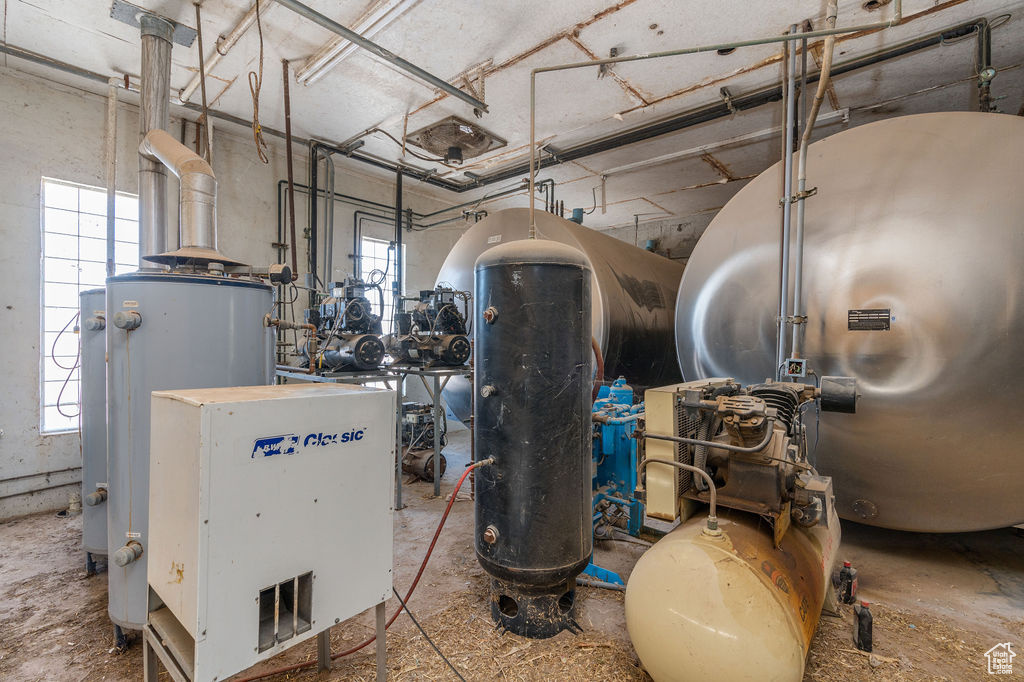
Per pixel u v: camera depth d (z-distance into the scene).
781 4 2.38
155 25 2.53
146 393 1.65
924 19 2.45
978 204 1.90
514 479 1.70
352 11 2.48
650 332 4.06
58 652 1.73
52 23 2.60
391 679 1.56
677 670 1.28
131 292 1.65
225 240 3.97
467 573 2.30
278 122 3.77
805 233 2.27
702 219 6.20
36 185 3.10
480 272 1.82
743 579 1.31
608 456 2.53
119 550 1.61
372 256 5.14
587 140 4.04
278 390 1.37
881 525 2.28
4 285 2.99
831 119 3.51
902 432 2.05
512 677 1.57
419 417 4.16
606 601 2.02
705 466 1.75
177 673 1.12
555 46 2.76
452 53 2.83
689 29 2.59
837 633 1.78
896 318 2.00
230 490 1.09
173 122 3.67
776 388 1.87
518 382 1.70
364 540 1.38
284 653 1.72
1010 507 1.98
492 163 4.59
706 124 3.63
